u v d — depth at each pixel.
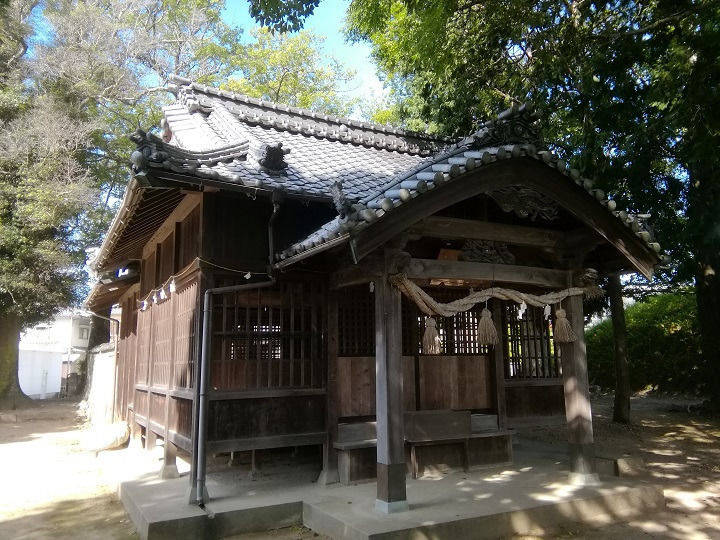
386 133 12.50
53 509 6.87
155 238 9.59
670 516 6.14
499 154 5.64
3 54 20.86
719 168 9.95
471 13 10.38
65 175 19.92
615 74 9.47
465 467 7.50
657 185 11.76
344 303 7.71
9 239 18.67
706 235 10.84
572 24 9.27
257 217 7.05
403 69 14.03
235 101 11.38
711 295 13.52
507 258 6.76
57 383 30.11
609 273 7.69
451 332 8.84
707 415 13.76
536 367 9.54
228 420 6.36
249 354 6.69
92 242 22.05
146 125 24.20
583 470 6.66
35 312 20.48
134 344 11.73
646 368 19.83
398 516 5.29
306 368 7.04
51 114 19.47
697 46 7.42
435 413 7.44
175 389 7.53
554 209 6.48
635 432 11.68
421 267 6.08
